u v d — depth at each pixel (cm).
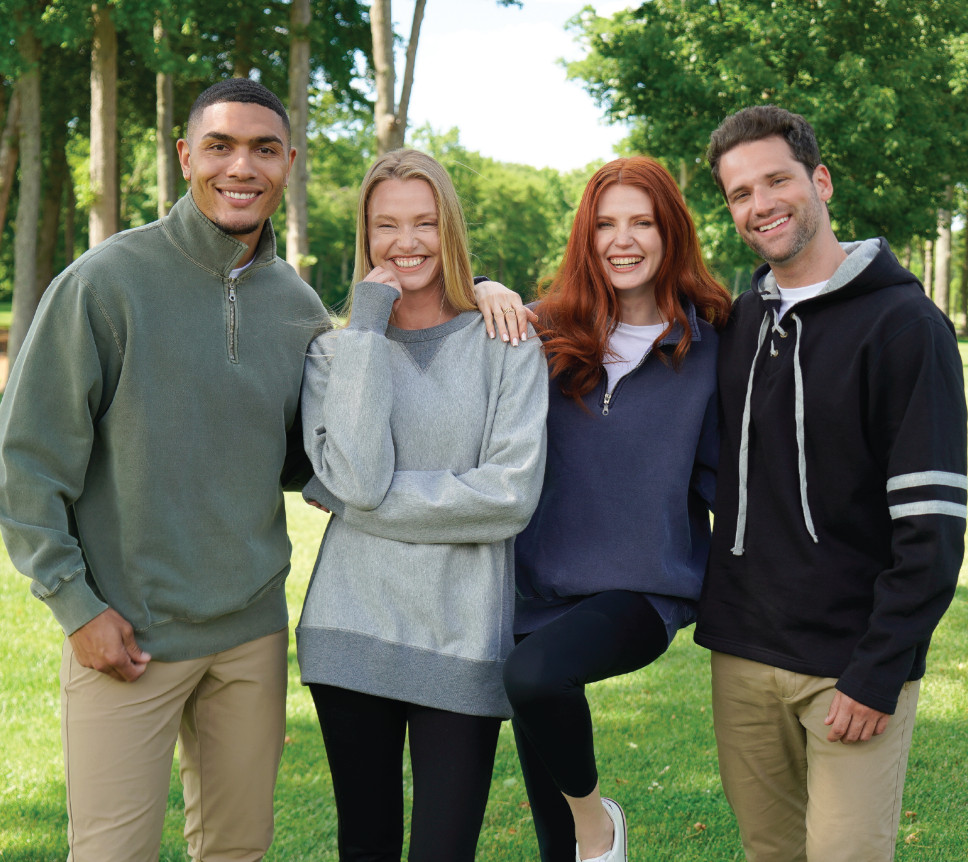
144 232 240
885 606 221
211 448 239
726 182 248
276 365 252
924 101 1794
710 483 265
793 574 237
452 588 242
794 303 241
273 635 259
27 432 223
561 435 261
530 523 262
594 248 261
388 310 248
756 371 248
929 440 219
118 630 227
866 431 232
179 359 235
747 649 244
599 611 238
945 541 217
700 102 1847
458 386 250
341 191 5728
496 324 255
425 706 238
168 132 1831
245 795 258
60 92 2175
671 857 318
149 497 232
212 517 240
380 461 237
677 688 480
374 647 239
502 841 331
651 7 1977
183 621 239
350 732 242
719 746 259
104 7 1627
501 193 6881
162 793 241
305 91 1603
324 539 256
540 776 270
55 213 2428
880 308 230
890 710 219
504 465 238
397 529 240
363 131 2981
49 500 223
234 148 237
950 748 396
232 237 241
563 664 224
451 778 233
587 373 258
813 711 237
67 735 236
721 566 251
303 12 1605
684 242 262
